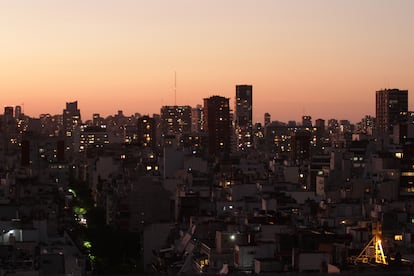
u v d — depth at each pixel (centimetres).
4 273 15338
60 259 17900
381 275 7500
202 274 8019
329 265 16500
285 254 19038
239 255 19638
